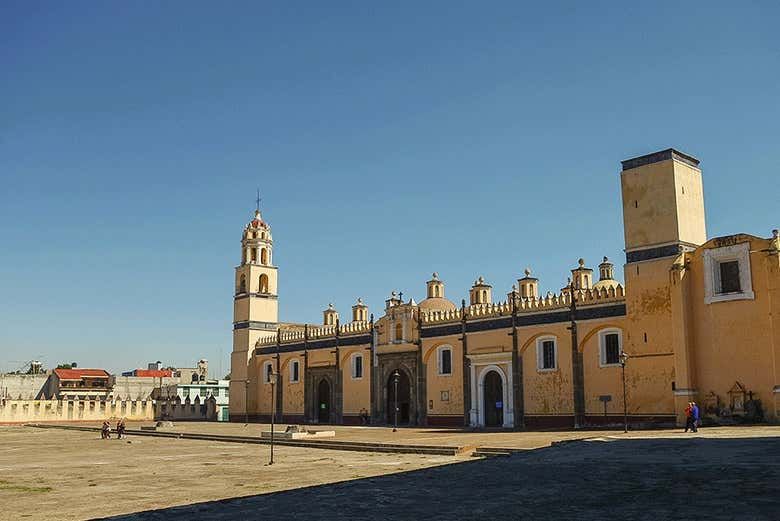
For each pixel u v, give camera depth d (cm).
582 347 4516
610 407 4309
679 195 4025
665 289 3972
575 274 6412
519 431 4406
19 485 2261
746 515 1110
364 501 1420
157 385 11394
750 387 3569
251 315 7519
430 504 1353
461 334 5325
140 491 2061
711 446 2242
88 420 7662
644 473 1644
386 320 6019
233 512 1358
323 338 6675
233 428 5859
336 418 6412
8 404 7275
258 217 7875
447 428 5153
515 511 1239
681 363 3775
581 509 1229
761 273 3597
